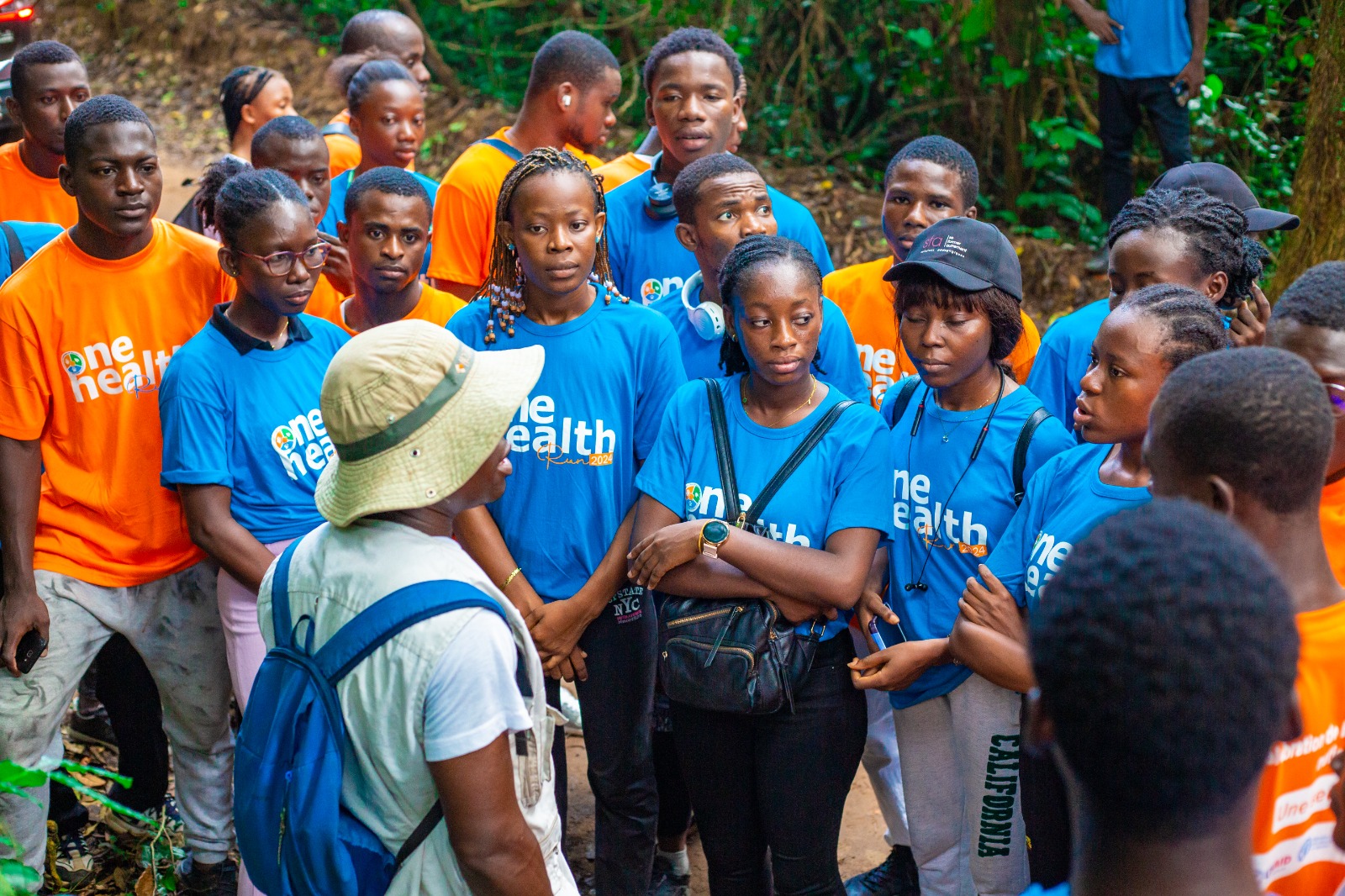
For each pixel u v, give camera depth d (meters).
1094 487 2.42
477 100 10.24
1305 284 2.28
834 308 3.26
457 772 1.89
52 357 3.17
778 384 2.72
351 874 1.93
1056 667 1.11
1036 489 2.58
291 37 11.53
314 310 3.73
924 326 2.73
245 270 3.00
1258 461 1.62
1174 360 2.28
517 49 10.56
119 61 12.17
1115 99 6.70
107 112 3.12
